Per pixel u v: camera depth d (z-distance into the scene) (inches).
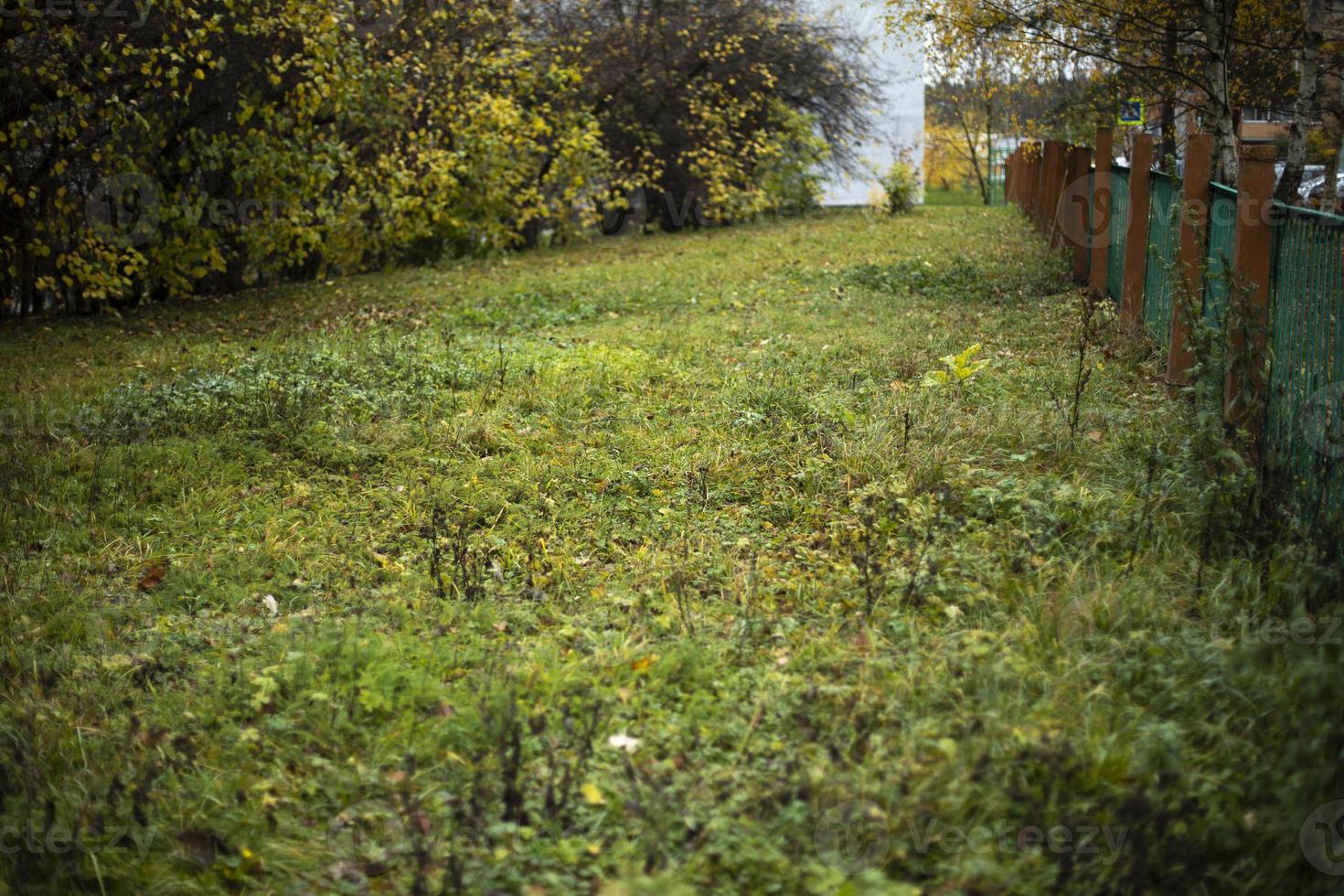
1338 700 126.5
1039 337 347.9
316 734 154.1
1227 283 218.2
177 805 140.8
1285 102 563.8
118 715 165.2
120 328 503.8
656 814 129.6
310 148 571.2
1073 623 164.6
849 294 465.1
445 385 333.1
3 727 158.4
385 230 632.4
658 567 204.4
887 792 130.3
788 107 948.6
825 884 115.6
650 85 851.4
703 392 311.9
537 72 729.6
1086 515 204.2
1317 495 181.3
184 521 242.5
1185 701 144.6
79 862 130.2
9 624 197.2
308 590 209.3
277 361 364.5
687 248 721.6
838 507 225.6
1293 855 114.7
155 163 543.2
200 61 494.0
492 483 254.7
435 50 648.4
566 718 144.3
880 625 174.2
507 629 185.5
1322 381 181.9
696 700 156.2
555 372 334.3
